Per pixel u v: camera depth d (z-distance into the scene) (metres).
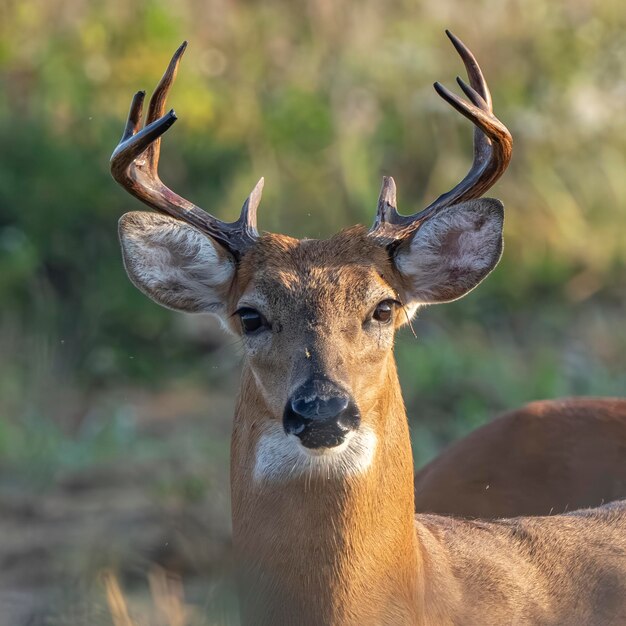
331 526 11.38
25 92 28.08
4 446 21.28
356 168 27.34
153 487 19.80
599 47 29.75
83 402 23.75
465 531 12.77
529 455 14.69
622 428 14.74
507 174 27.92
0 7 29.17
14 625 15.65
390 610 11.45
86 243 25.83
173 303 12.88
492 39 29.83
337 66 29.20
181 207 12.58
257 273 12.02
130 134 12.39
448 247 12.55
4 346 24.12
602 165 28.27
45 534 18.59
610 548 12.81
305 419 11.07
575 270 26.70
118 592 15.31
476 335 25.02
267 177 27.17
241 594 11.80
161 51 28.59
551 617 12.12
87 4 29.23
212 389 24.31
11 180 26.41
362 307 11.80
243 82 29.05
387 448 11.66
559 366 23.56
